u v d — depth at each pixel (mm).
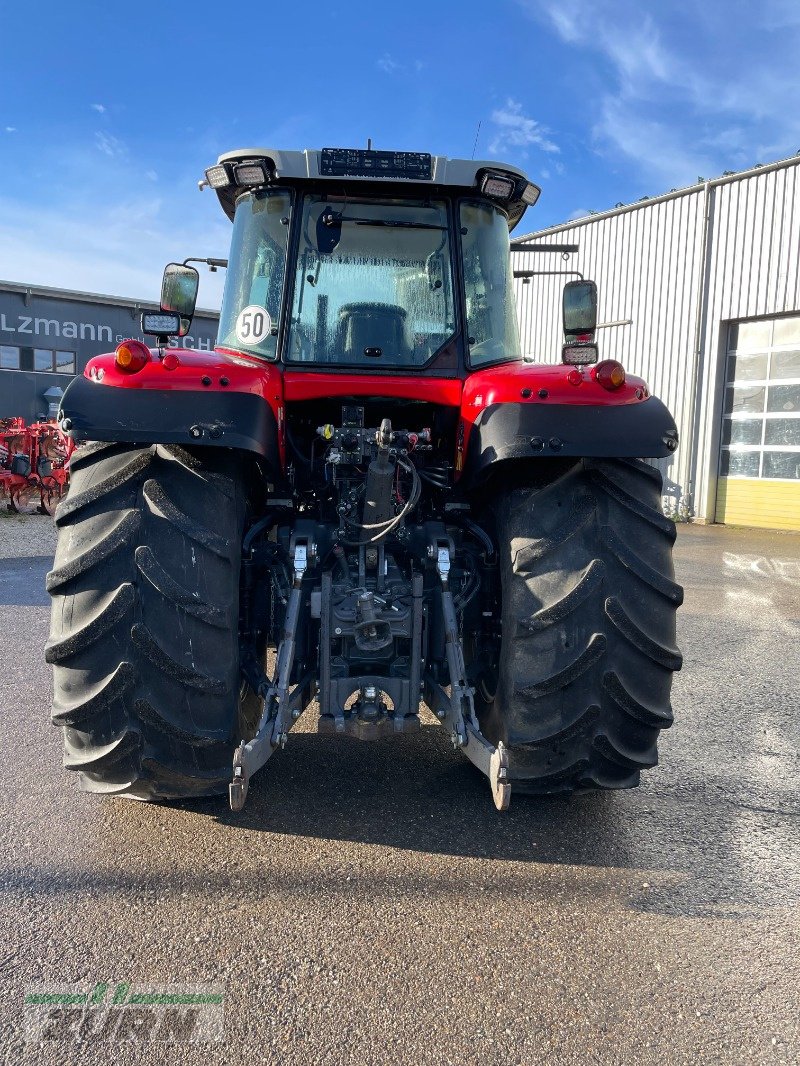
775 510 13758
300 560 2705
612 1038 1771
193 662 2361
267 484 3105
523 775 2588
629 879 2447
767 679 4781
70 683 2346
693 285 14641
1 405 22750
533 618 2473
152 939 2064
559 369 2740
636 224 15625
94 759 2379
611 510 2580
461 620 2934
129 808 2807
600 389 2633
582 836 2719
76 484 2494
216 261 3725
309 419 3385
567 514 2580
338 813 2811
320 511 3129
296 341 3107
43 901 2227
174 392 2426
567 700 2498
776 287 13367
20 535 10625
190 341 22594
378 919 2186
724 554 10625
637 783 2689
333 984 1915
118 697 2322
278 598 2859
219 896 2273
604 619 2480
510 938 2121
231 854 2510
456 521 3162
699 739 3752
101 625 2289
